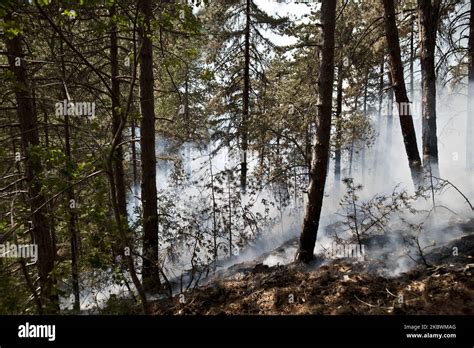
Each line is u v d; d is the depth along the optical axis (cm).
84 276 538
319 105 595
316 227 614
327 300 456
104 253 456
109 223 425
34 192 588
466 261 467
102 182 430
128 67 877
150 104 682
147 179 682
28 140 641
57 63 407
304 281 521
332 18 580
